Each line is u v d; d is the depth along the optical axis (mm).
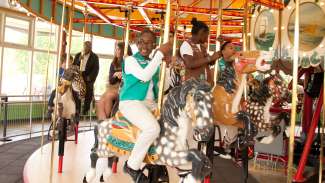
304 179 5914
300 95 8570
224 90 3783
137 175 3170
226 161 7406
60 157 5340
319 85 6172
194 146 3133
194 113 2785
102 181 4836
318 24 4652
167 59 3139
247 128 3674
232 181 5738
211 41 11023
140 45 3271
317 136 7141
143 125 3090
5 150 7266
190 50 3818
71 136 8602
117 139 3398
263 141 4820
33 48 12539
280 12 5539
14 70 11977
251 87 4707
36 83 12828
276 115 5266
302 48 4934
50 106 6762
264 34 6188
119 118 3480
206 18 8727
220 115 3773
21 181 5094
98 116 4465
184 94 2908
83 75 7000
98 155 3678
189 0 7848
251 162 7328
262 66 3547
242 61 3623
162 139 3049
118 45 5043
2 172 5547
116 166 5523
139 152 3096
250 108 4523
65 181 4914
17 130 10008
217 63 4273
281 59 5508
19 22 11961
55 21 9531
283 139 6621
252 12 6812
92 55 7148
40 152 6645
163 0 7355
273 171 6605
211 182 5613
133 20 8953
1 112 10391
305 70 6570
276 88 4508
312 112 7164
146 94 3338
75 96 6074
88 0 6227
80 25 11609
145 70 3094
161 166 3539
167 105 3061
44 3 8570
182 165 2955
